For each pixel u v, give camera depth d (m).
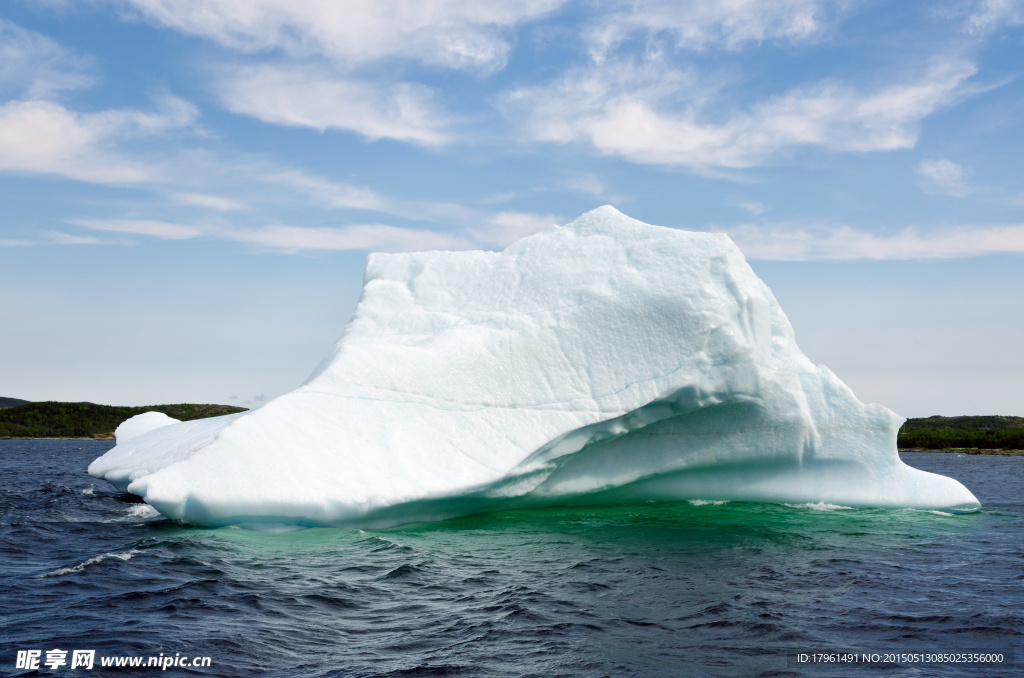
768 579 8.78
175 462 11.21
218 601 7.17
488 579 8.47
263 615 6.82
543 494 13.96
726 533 11.71
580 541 10.87
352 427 11.77
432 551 9.86
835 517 13.48
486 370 13.07
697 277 13.78
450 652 6.02
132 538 10.52
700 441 14.62
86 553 9.45
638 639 6.48
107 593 7.36
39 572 8.29
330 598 7.46
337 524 10.97
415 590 7.89
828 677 5.65
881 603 7.78
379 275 16.50
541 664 5.79
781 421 14.59
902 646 6.40
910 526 12.73
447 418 12.42
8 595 7.28
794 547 10.70
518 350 13.34
